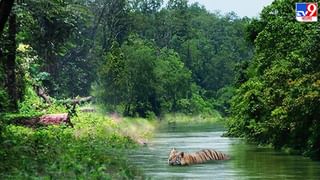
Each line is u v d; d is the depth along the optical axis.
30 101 37.56
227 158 24.12
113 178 16.23
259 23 41.72
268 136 32.28
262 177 17.50
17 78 36.22
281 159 23.81
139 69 89.94
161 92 98.44
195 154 22.72
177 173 18.72
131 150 28.20
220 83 140.12
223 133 49.44
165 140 38.97
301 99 24.61
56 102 42.66
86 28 95.31
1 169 14.60
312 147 25.05
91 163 17.22
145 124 62.97
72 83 79.00
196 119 109.50
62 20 41.66
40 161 16.28
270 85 30.36
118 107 80.81
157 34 138.38
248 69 48.28
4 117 23.22
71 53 82.81
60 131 27.58
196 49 140.38
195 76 138.12
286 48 33.28
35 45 42.66
